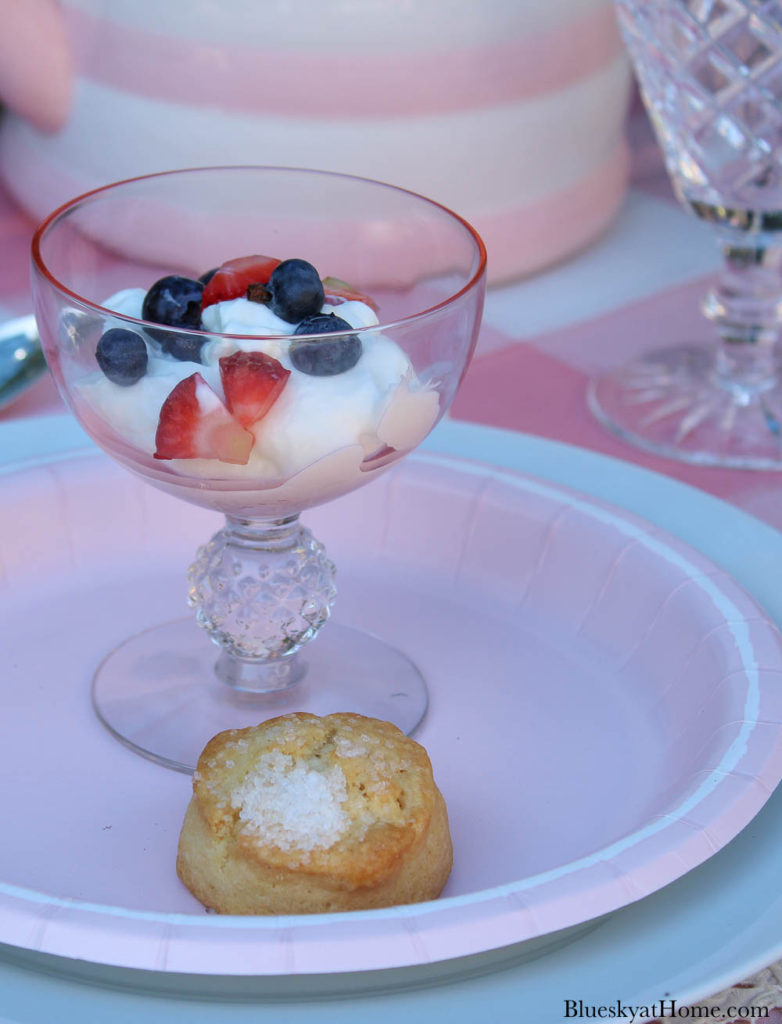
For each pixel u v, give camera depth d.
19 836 0.50
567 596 0.58
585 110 0.76
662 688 0.55
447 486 0.59
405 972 0.46
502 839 0.51
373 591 0.59
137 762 0.53
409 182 0.73
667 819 0.48
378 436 0.50
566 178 0.77
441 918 0.45
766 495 0.67
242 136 0.72
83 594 0.58
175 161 0.73
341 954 0.45
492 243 0.76
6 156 0.82
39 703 0.54
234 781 0.49
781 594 0.56
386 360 0.50
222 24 0.70
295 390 0.50
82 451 0.60
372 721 0.50
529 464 0.61
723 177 0.69
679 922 0.47
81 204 0.54
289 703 0.55
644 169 0.95
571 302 0.78
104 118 0.73
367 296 0.56
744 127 0.68
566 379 0.73
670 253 0.85
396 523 0.60
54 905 0.46
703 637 0.54
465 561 0.59
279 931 0.45
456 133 0.73
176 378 0.50
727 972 0.46
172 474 0.51
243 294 0.53
